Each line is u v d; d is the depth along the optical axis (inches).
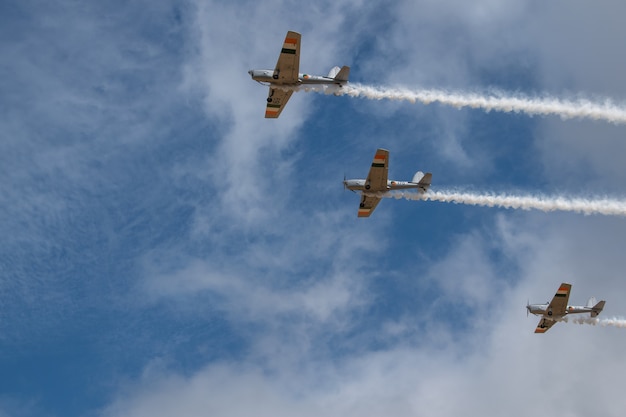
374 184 2962.6
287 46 2723.9
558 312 3299.7
